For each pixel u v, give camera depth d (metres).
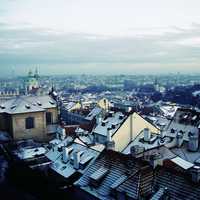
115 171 47.50
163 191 39.91
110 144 54.84
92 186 48.28
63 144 73.75
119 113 91.94
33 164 73.31
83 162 59.03
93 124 99.56
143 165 45.12
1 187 68.31
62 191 58.94
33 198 62.50
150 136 76.19
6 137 106.69
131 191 41.25
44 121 113.19
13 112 106.38
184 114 82.12
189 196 37.62
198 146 69.19
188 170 46.69
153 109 171.38
